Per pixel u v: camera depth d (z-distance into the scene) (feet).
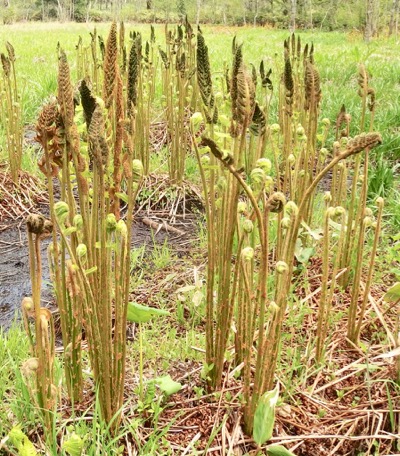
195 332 7.66
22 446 4.79
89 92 4.39
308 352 6.93
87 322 5.28
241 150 5.18
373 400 6.40
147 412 6.00
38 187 13.33
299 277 8.74
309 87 8.15
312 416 6.15
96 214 4.92
